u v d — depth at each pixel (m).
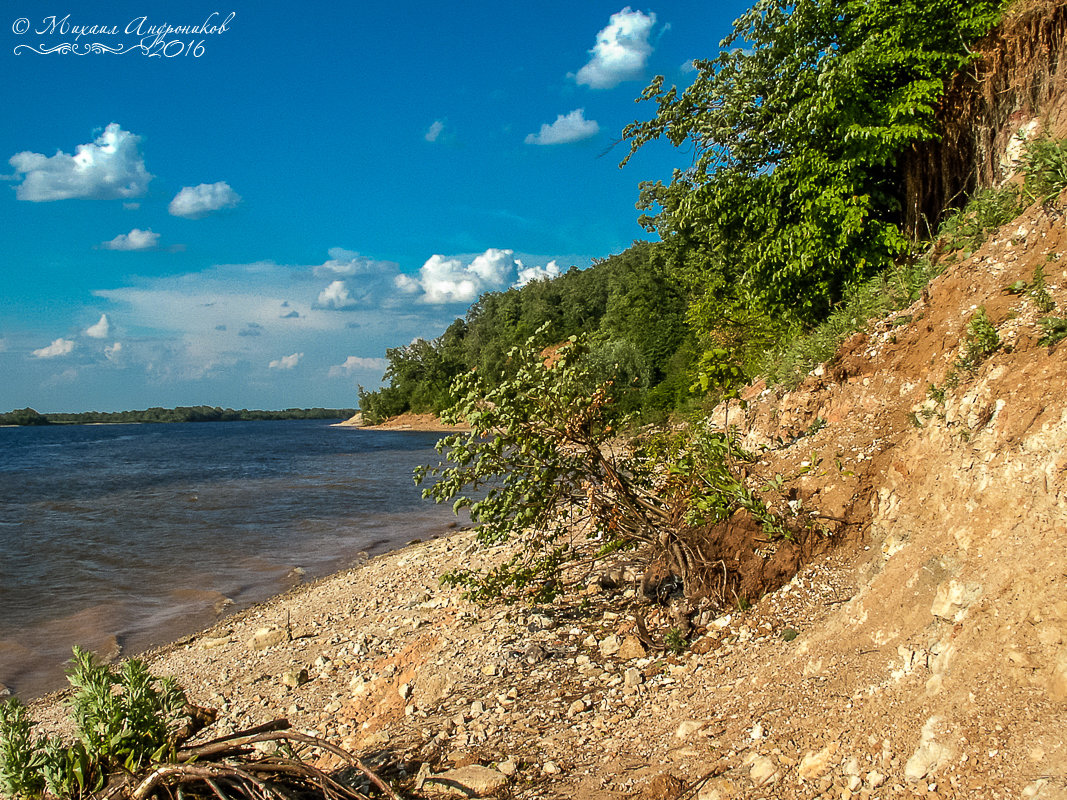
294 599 11.12
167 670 8.27
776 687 3.76
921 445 4.45
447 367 100.81
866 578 4.30
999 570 3.12
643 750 3.78
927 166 8.89
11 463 49.47
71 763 3.59
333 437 83.75
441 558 11.66
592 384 6.19
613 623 5.99
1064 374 3.46
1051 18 7.55
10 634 10.15
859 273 8.95
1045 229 4.98
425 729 4.79
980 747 2.64
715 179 10.04
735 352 14.04
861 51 8.38
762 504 5.12
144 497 26.52
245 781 3.49
